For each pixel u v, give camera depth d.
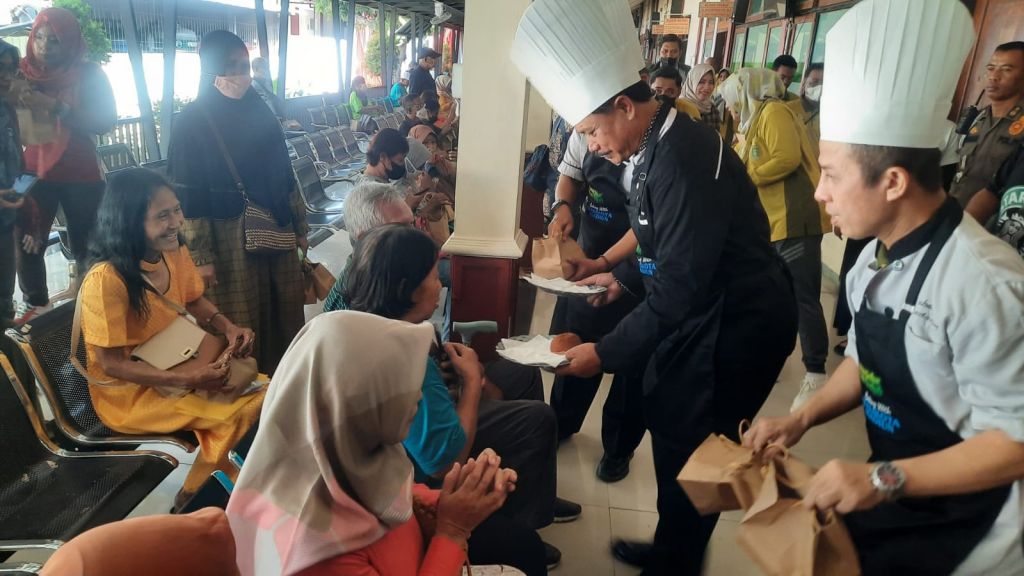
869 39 0.93
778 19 6.76
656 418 1.79
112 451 1.85
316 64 13.23
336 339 0.93
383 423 0.97
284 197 2.86
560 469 2.52
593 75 1.53
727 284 1.62
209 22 7.79
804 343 3.20
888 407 1.10
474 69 2.53
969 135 2.62
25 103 3.07
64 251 3.89
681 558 1.84
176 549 0.73
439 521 1.17
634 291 2.30
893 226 1.01
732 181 1.56
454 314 2.81
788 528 1.02
